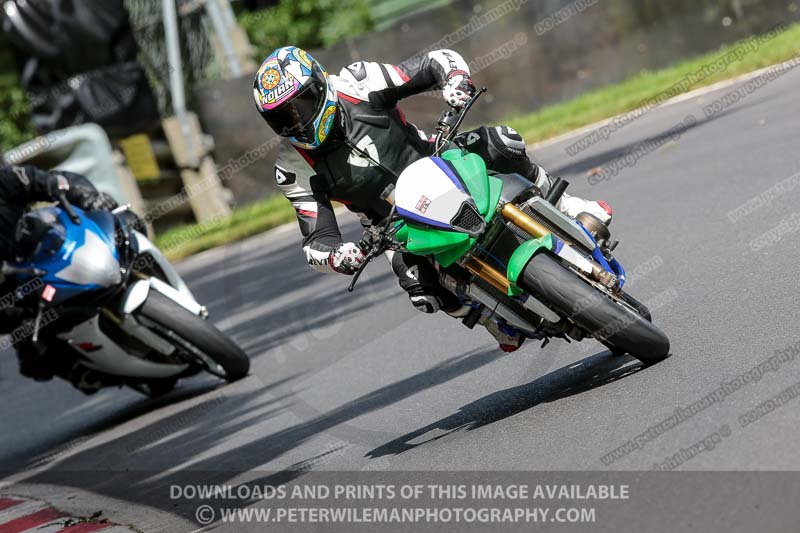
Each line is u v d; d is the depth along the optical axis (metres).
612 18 64.00
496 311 18.12
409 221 17.34
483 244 17.58
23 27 65.00
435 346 26.19
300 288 39.59
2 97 81.94
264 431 23.69
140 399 32.06
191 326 27.67
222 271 49.94
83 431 29.67
